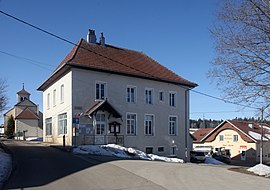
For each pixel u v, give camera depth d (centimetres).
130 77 3497
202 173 1606
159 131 3694
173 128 3881
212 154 5094
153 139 3619
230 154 5538
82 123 3073
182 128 3938
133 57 3859
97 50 3541
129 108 3444
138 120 3506
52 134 3672
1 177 1344
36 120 7000
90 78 3191
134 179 1327
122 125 3362
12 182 1245
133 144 3425
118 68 3403
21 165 1691
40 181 1266
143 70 3662
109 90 3312
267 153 5369
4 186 1173
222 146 5678
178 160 3056
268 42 1512
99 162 1859
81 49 3391
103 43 3700
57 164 1738
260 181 1407
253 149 5209
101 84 3284
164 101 3791
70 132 3062
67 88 3178
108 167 1648
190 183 1273
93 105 3167
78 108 3078
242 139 5394
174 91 3909
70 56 3359
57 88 3522
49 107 3850
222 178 1455
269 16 1465
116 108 3334
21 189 1123
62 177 1350
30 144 3338
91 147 2628
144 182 1267
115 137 3275
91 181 1270
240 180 1415
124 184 1220
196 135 6506
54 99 3678
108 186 1178
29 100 7350
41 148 2733
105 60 3450
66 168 1600
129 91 3494
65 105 3219
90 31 3628
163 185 1212
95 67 3178
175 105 3909
